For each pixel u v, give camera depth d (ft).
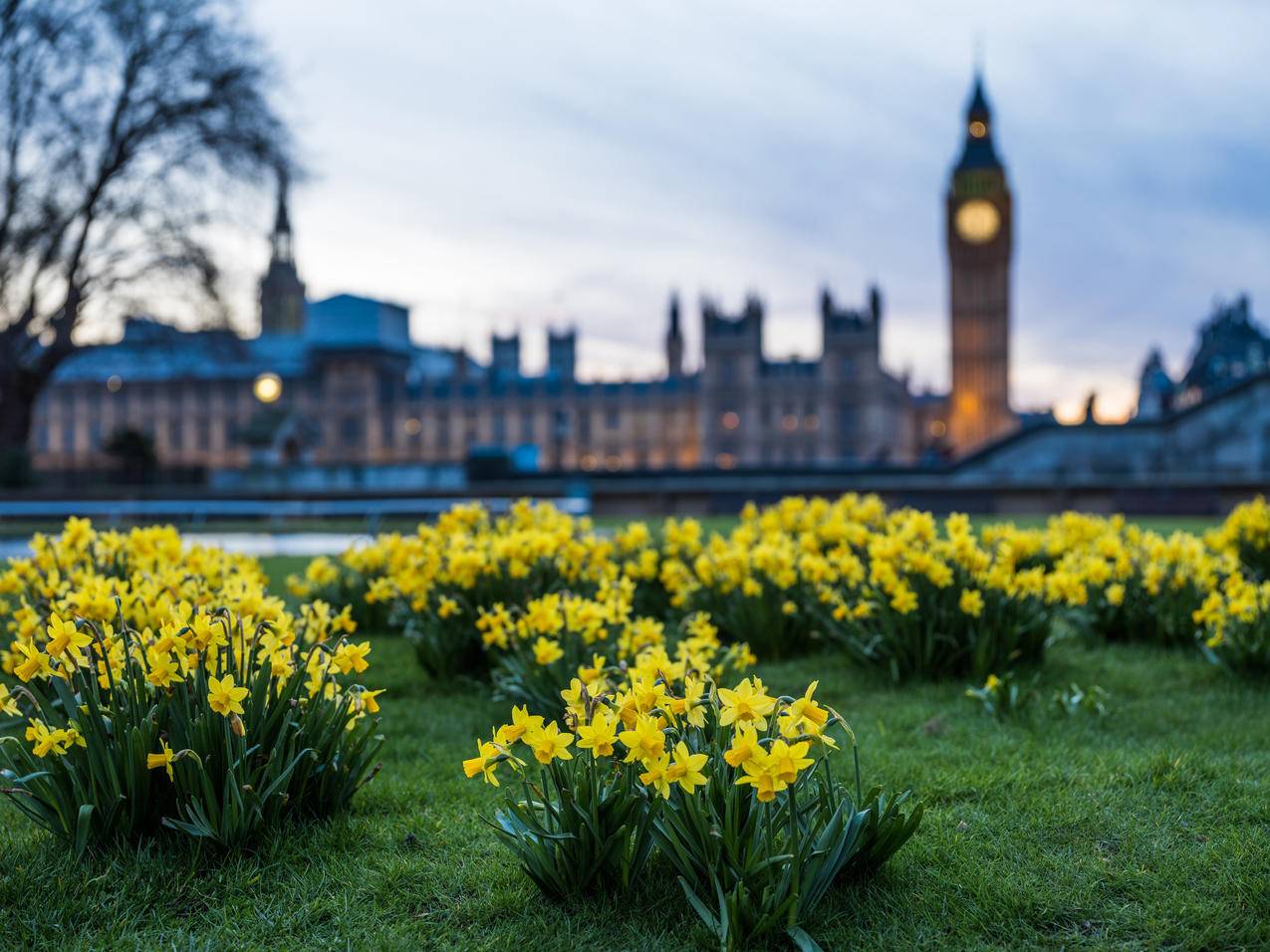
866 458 346.33
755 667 21.53
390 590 22.33
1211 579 22.66
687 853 9.87
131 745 11.32
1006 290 380.17
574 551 21.15
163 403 386.11
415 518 90.63
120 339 98.53
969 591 19.99
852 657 21.11
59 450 392.47
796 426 353.72
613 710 10.28
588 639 15.24
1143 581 23.82
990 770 14.24
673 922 9.97
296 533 75.82
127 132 90.84
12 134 85.87
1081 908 10.28
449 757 15.70
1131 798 13.11
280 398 376.68
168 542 20.02
